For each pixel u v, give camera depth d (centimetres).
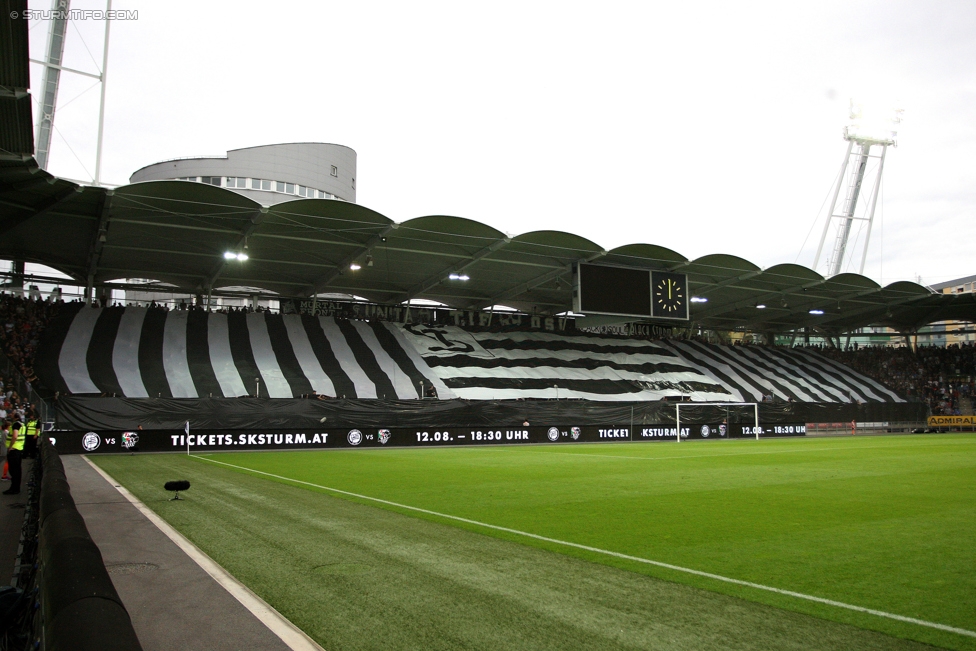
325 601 601
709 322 6125
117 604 258
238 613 570
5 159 2266
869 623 543
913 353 6406
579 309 3819
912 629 529
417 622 541
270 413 3048
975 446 3064
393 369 4153
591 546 848
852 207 6091
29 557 652
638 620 547
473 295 4894
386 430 3275
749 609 579
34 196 2714
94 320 3716
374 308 4809
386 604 591
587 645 489
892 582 670
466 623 539
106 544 857
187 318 4034
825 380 5638
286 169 7156
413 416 3338
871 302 5284
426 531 954
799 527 982
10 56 1598
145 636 515
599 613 566
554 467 2031
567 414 3725
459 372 4331
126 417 2781
